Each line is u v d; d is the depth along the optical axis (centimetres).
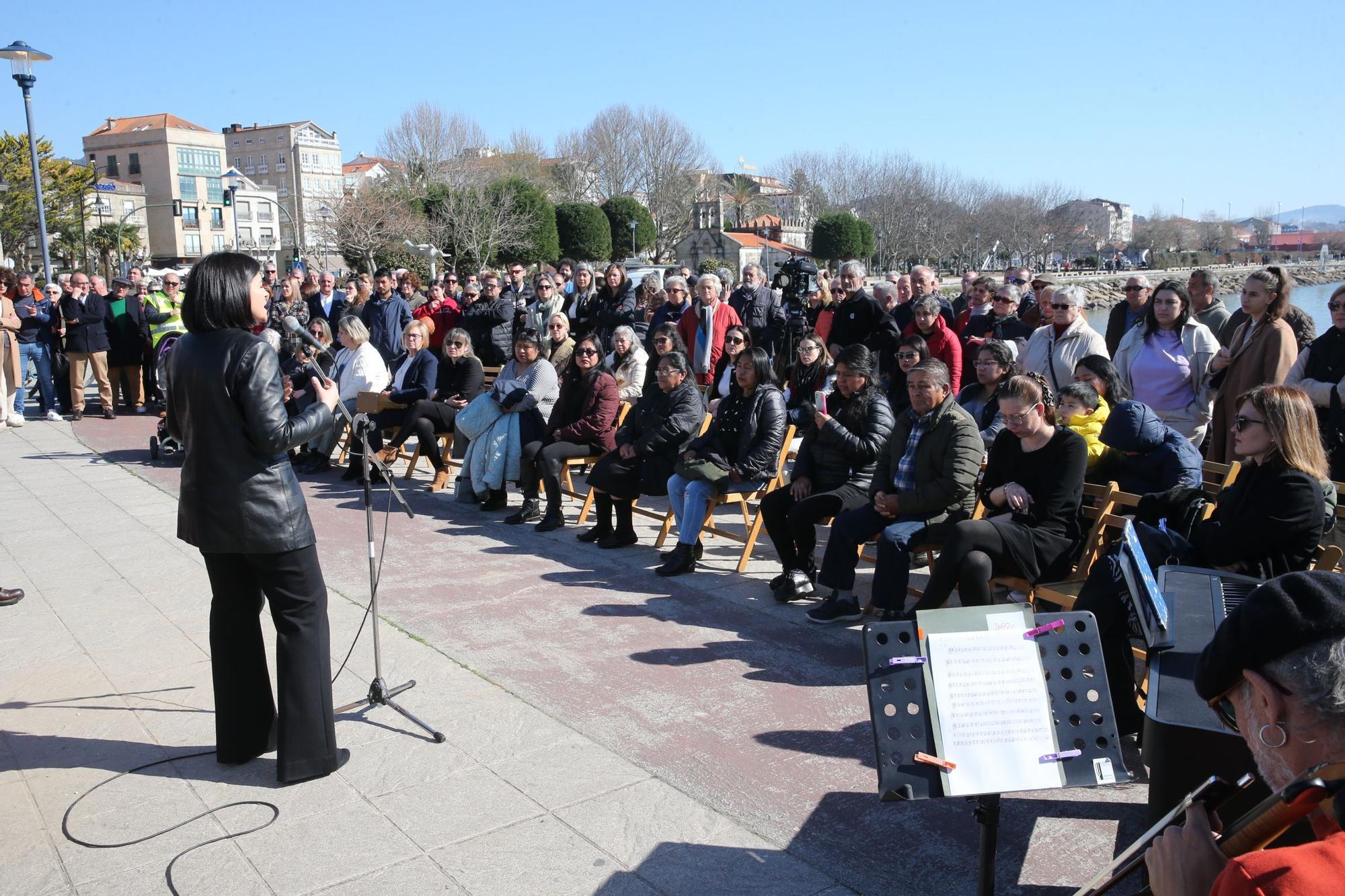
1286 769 150
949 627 244
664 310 998
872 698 240
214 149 7825
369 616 531
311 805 342
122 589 586
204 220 7775
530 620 523
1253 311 597
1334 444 555
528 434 761
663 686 438
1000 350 604
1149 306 660
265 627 518
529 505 736
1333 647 143
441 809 339
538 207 4591
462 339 858
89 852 315
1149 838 179
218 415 330
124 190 7244
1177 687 262
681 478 619
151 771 368
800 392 736
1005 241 8062
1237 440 382
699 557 621
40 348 1245
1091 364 541
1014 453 479
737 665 461
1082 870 303
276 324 1083
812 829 326
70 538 701
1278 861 133
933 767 235
